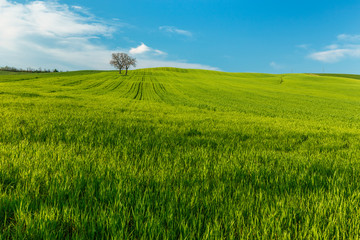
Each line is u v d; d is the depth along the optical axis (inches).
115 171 126.2
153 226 75.7
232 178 131.0
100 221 78.8
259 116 691.4
